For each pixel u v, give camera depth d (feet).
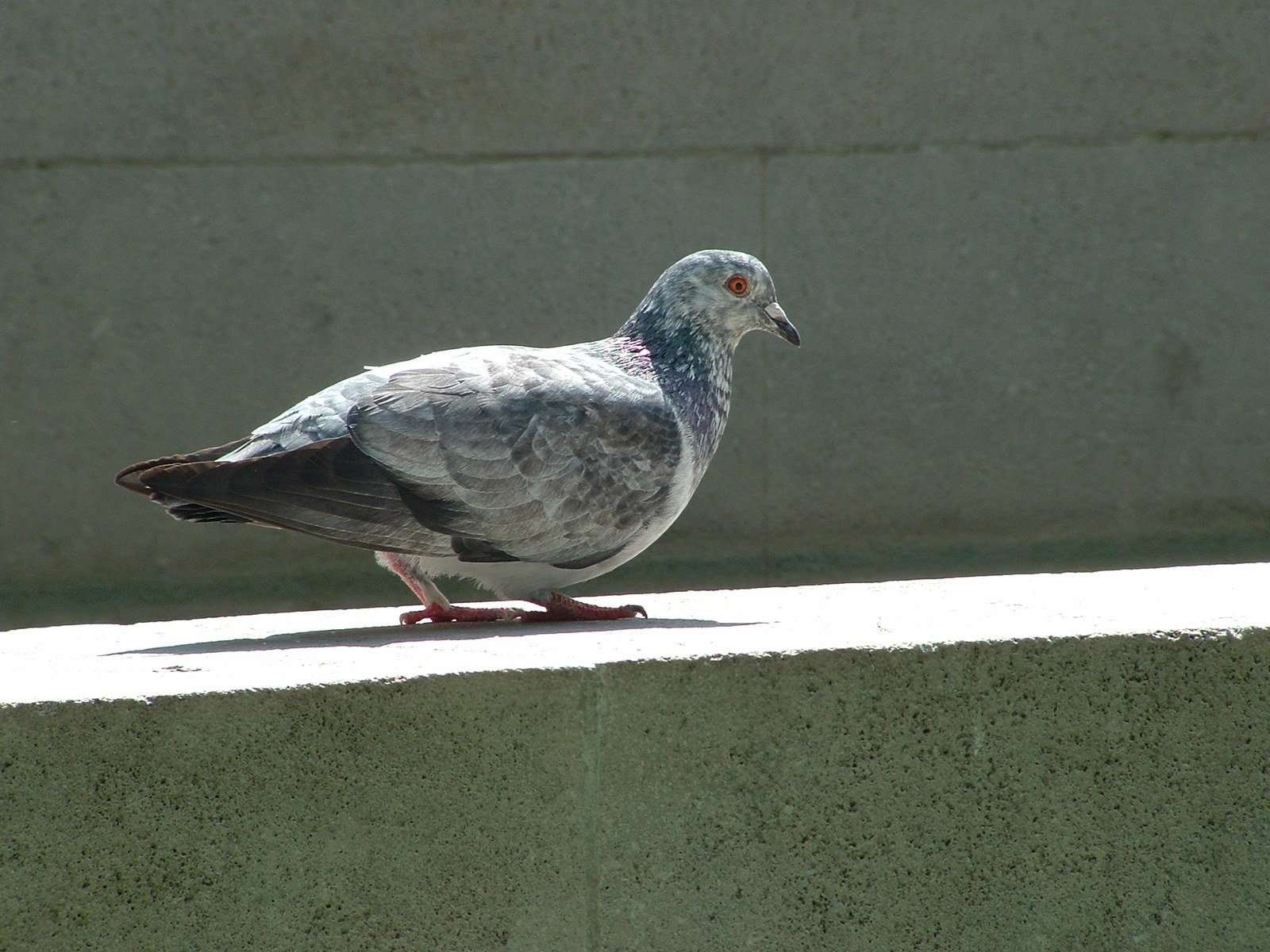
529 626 20.25
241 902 15.40
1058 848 16.71
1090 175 42.50
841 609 20.62
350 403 19.93
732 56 41.06
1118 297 42.98
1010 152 42.19
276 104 40.37
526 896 15.98
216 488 18.79
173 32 39.78
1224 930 17.03
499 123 40.83
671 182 41.42
